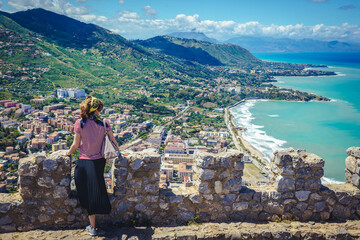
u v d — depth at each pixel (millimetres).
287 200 6434
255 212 6402
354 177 6812
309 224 6355
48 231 5449
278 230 5926
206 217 6238
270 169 6922
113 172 5953
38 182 5406
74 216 5676
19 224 5445
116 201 5887
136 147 86062
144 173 5898
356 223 6508
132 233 5582
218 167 6156
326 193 6566
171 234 5594
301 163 6363
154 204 6035
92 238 5258
